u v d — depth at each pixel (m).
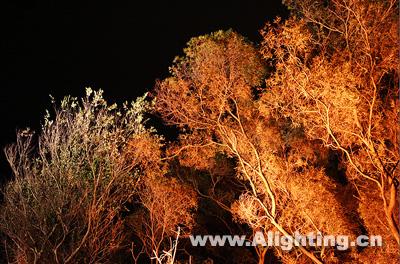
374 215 14.77
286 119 15.71
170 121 14.30
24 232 14.16
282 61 12.57
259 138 14.93
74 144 14.80
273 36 12.52
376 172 13.06
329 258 14.59
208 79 14.05
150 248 17.38
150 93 14.39
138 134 15.12
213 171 18.39
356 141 12.63
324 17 14.00
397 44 12.85
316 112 12.40
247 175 14.05
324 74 12.12
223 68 14.23
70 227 14.98
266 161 14.12
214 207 20.09
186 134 15.09
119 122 15.24
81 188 14.80
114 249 15.99
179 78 14.31
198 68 14.29
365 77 12.74
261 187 14.34
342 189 17.06
